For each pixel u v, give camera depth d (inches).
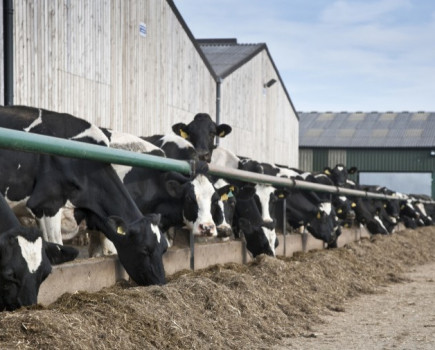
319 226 512.7
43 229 304.5
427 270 528.4
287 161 1374.3
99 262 251.6
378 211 752.3
